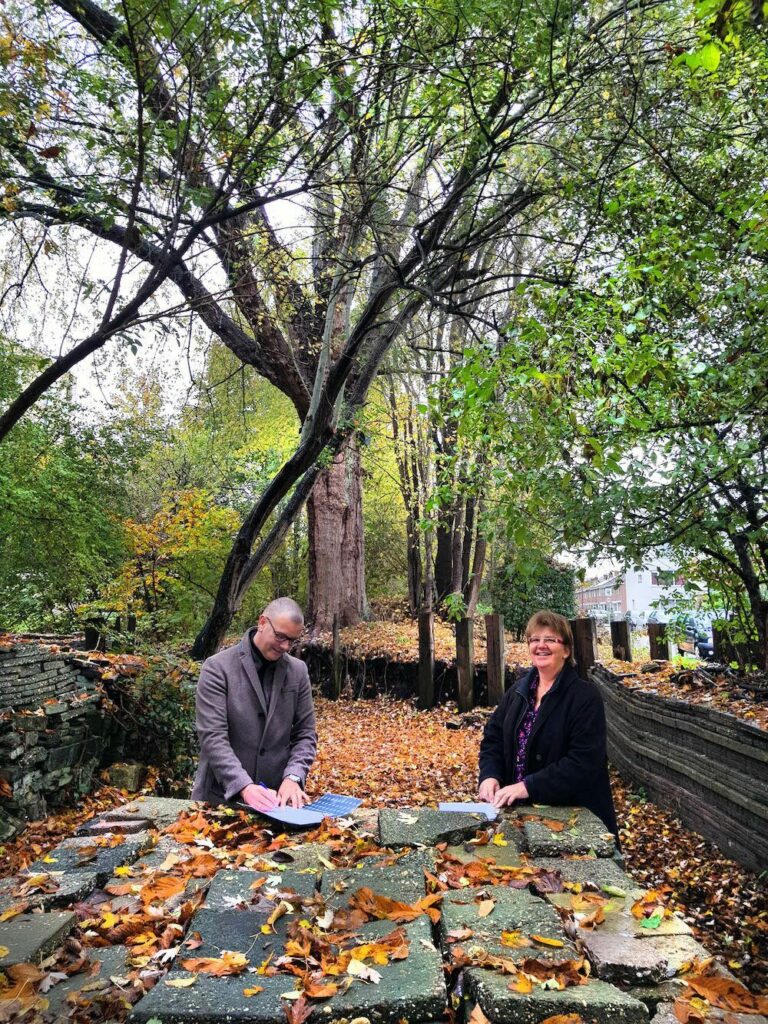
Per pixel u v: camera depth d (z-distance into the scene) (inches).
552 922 70.6
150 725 296.7
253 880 80.8
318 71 197.2
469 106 236.8
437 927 72.2
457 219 265.9
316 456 369.1
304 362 466.3
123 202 194.5
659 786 256.7
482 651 534.9
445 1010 58.1
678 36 228.7
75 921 73.2
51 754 250.7
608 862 87.9
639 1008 55.9
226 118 201.3
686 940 69.5
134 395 555.5
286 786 123.6
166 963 66.4
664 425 156.7
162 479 710.5
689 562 250.8
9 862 205.9
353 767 370.0
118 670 289.7
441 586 763.4
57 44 189.6
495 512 181.8
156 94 217.6
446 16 213.6
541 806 110.8
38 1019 57.7
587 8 230.5
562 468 157.6
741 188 198.1
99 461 563.2
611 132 241.6
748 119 210.4
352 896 76.6
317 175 235.9
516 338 145.6
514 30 206.7
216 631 377.4
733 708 213.0
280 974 62.6
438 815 103.3
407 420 632.4
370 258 260.2
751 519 182.5
